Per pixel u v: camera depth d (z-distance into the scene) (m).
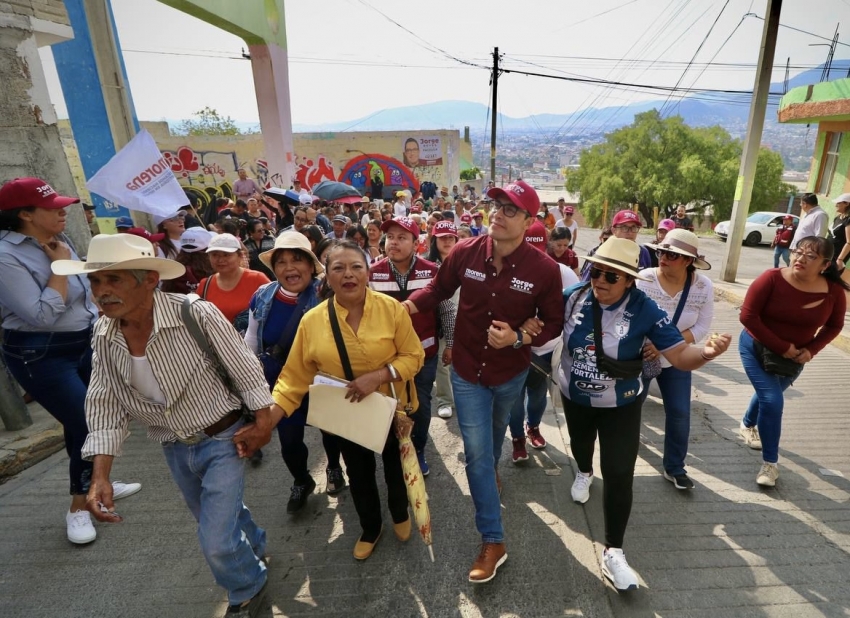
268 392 2.14
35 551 2.72
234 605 2.22
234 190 15.09
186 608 2.34
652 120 33.59
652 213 35.38
